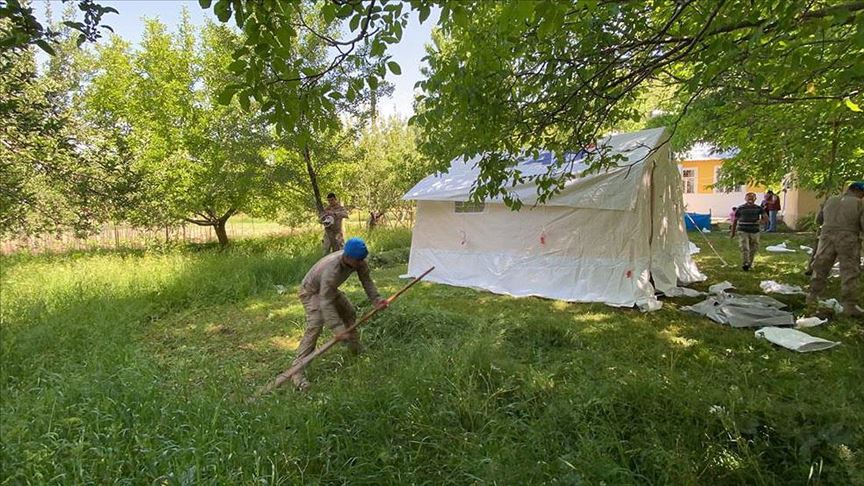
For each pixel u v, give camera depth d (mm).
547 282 7637
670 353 4719
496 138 3732
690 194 23359
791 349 4797
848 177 8164
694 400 3234
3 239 6590
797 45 2668
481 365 3855
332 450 2967
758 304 6176
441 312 5898
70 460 2637
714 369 4336
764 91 4285
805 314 6098
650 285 7027
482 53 3275
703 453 2863
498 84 3375
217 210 14891
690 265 8820
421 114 3484
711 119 7023
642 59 3543
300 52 10039
